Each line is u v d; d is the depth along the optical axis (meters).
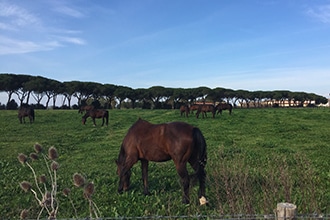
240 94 85.06
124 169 7.05
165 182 8.02
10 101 62.44
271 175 6.24
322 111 36.16
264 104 93.69
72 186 7.91
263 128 20.58
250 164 9.63
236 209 4.92
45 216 6.02
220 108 33.34
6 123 28.00
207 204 6.05
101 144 16.22
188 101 81.00
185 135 6.26
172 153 6.36
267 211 4.73
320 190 6.50
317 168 8.93
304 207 4.98
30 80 68.31
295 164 9.34
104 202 6.68
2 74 65.12
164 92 75.69
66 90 72.19
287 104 99.81
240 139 16.34
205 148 6.45
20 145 16.20
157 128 6.70
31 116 29.83
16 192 7.55
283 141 15.41
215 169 6.96
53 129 23.94
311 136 16.80
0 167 10.87
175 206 6.14
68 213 6.04
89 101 75.69
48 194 3.90
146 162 7.24
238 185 5.75
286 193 5.20
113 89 75.12
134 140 6.93
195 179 6.27
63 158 12.66
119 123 28.23
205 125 23.52
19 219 5.83
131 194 7.04
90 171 9.82
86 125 26.84
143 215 5.71
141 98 77.50
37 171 10.16
